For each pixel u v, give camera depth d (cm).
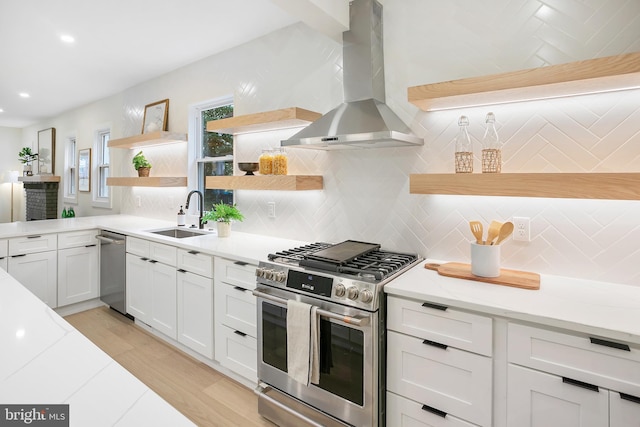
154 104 414
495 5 194
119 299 344
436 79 213
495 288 162
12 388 79
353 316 166
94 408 72
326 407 181
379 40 228
